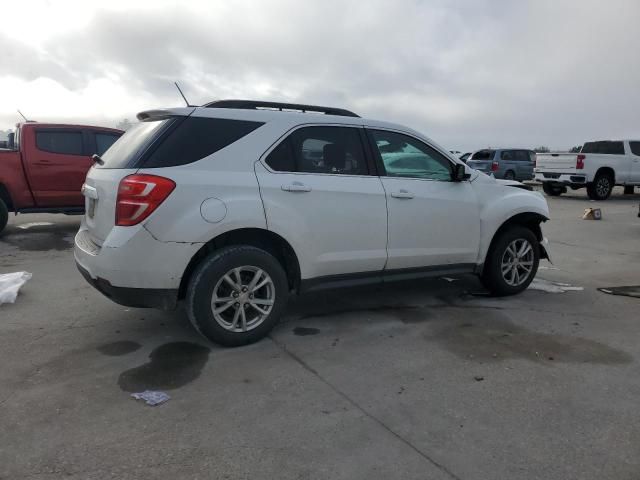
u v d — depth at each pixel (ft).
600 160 55.36
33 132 27.99
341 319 15.21
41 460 8.23
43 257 23.31
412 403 10.26
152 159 11.79
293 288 13.88
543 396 10.61
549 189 61.77
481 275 17.53
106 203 12.04
